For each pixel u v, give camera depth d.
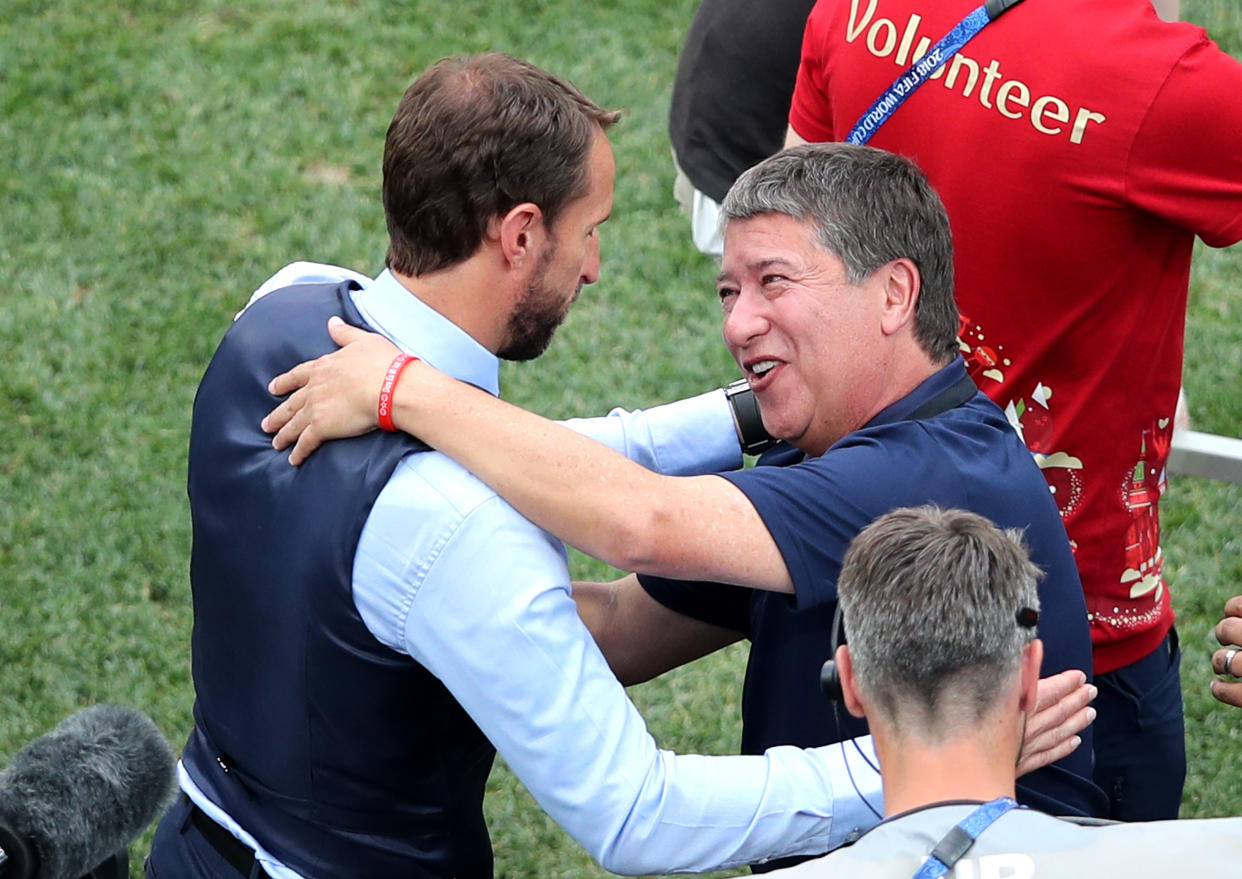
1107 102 9.12
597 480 7.40
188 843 8.62
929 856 5.95
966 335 10.20
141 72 25.91
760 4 15.84
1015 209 9.56
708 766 7.62
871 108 10.04
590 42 27.34
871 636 6.32
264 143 24.50
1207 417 19.48
